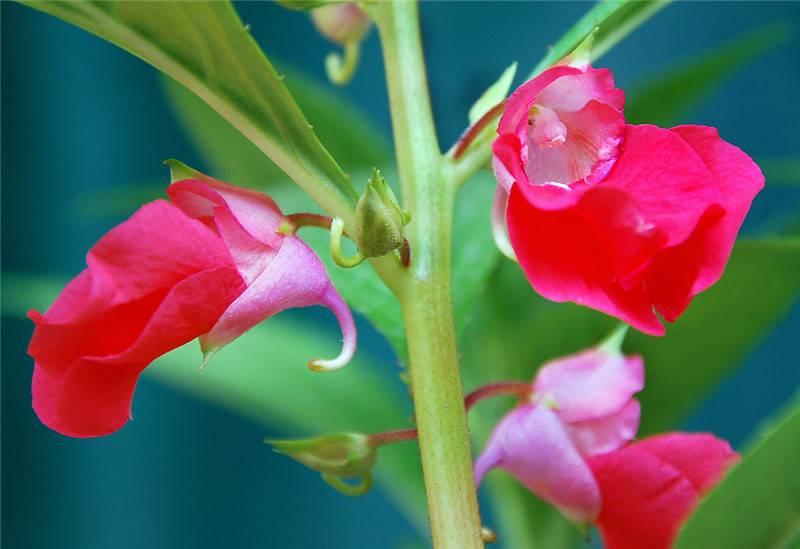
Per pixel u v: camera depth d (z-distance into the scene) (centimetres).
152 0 40
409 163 41
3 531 89
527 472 43
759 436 42
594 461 43
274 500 92
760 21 81
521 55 80
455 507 41
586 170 41
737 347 49
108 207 79
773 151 83
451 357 41
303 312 87
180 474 91
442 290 41
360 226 40
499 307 52
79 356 39
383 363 87
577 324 50
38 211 87
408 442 53
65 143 86
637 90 52
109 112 86
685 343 49
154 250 39
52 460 90
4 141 85
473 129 41
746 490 41
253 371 53
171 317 39
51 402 40
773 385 84
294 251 41
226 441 92
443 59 79
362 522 92
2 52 85
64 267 88
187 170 41
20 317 89
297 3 42
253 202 41
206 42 40
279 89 40
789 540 41
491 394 44
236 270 40
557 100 41
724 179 40
